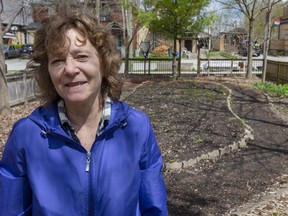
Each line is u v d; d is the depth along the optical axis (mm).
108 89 1586
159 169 1630
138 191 1533
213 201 4520
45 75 1574
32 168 1435
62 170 1428
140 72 23641
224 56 45250
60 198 1415
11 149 1490
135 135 1528
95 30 1475
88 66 1461
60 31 1424
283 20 59875
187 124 8055
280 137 7625
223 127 7836
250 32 20672
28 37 50844
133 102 11148
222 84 17062
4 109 10242
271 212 4070
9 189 1488
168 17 18406
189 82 17578
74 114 1520
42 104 1569
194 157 5828
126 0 20281
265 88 15281
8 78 11453
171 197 4621
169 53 39219
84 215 1431
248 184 5070
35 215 1441
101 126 1504
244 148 6785
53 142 1449
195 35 19938
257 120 9273
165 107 10250
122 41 34188
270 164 5953
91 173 1434
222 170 5602
